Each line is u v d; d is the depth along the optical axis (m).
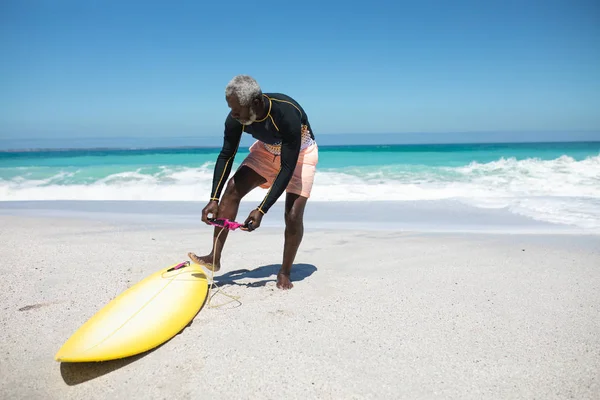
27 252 4.90
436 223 7.14
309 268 4.50
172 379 2.50
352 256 4.99
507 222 7.14
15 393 2.39
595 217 7.34
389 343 2.88
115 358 2.61
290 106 3.32
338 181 11.41
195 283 3.42
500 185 10.49
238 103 3.08
